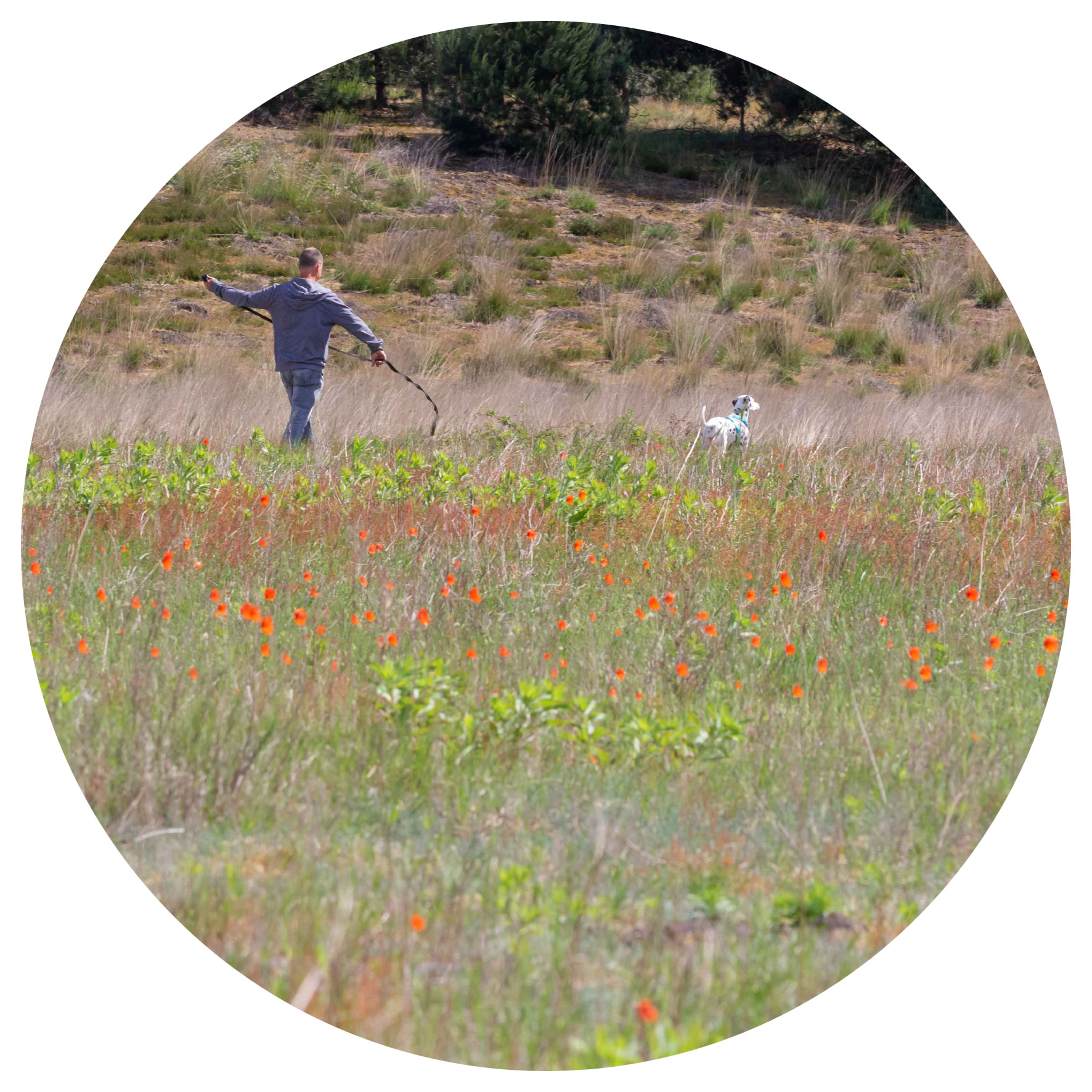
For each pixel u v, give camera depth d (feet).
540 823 11.87
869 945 10.97
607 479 21.77
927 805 12.40
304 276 26.25
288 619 15.75
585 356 38.68
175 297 38.75
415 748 12.44
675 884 11.25
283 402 30.30
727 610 16.39
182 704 13.19
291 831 11.80
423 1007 10.29
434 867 11.28
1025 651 15.93
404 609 15.46
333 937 10.55
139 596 16.12
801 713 13.75
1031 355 38.11
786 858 11.70
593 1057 10.17
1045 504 21.61
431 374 35.70
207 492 20.03
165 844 11.85
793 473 23.99
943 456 25.75
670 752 12.67
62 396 27.73
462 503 20.16
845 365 38.63
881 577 17.97
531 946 10.59
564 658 14.64
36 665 14.38
